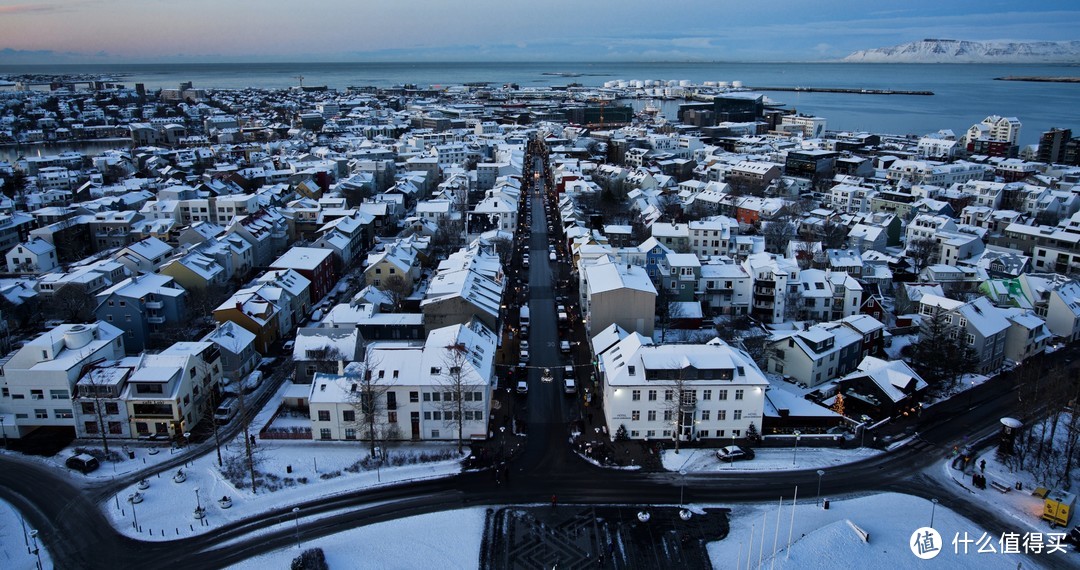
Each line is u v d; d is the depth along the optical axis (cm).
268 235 17812
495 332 11519
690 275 13412
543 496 7888
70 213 19025
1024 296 12938
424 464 8469
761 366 11131
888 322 13162
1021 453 8500
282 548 7044
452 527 7350
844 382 10106
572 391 10175
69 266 15775
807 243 16275
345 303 13212
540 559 6869
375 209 19875
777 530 7256
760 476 8250
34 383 8944
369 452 8744
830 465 8469
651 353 9138
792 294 13250
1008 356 11762
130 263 15012
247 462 8481
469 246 16075
